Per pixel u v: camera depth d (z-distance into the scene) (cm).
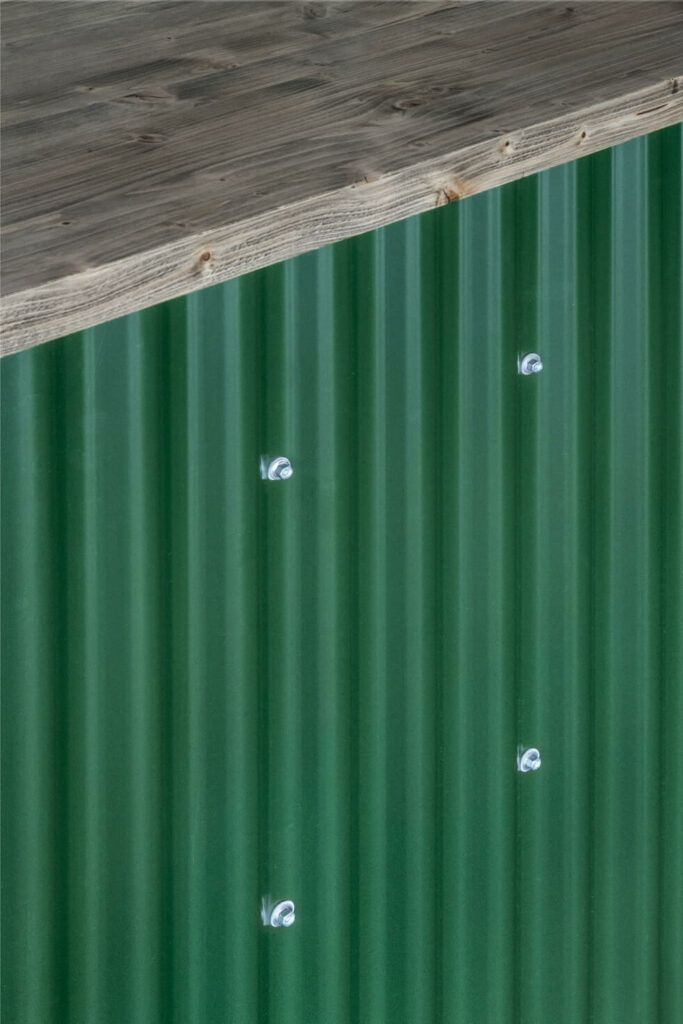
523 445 472
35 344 320
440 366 447
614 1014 518
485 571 464
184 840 403
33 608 371
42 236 338
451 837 465
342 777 436
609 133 430
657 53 464
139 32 479
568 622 490
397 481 439
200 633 400
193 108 415
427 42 469
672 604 520
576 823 500
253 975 422
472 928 473
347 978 443
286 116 410
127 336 378
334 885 438
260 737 417
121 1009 397
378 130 402
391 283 432
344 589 430
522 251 465
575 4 509
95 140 393
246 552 407
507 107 418
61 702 377
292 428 415
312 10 502
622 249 491
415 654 448
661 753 522
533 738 485
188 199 358
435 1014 466
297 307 413
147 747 393
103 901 390
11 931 378
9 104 418
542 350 473
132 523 384
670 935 532
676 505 516
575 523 488
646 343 500
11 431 363
